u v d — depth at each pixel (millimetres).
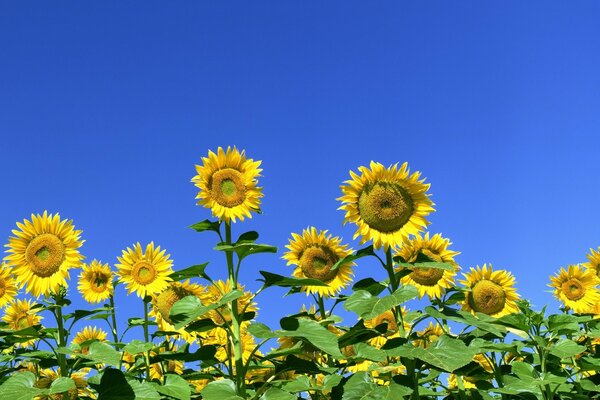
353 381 1690
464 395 1940
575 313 2553
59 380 1584
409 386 1690
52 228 2029
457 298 2211
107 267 2439
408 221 1872
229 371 2029
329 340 1608
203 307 1697
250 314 1856
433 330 2330
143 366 2105
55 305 1854
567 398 2109
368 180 1889
